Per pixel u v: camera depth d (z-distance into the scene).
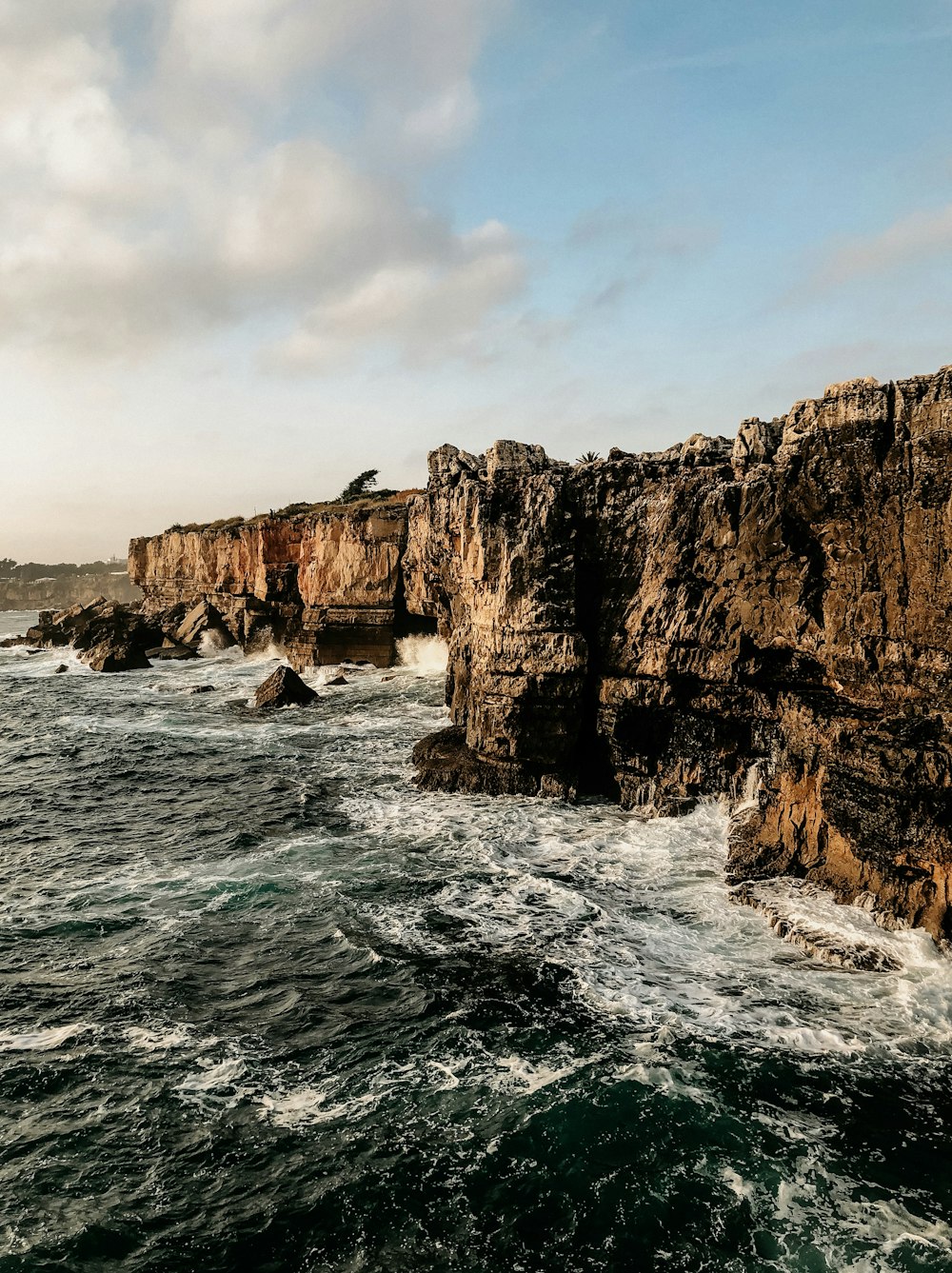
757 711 25.08
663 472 27.83
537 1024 15.66
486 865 23.34
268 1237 11.09
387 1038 15.37
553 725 28.80
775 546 22.84
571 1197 11.68
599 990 16.73
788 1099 13.51
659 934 18.98
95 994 16.97
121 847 25.95
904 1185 11.78
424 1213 11.46
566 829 26.00
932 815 17.53
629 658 27.97
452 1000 16.53
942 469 17.94
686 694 26.78
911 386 19.03
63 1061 14.73
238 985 17.31
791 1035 15.06
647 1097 13.58
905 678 19.05
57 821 28.83
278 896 21.70
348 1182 11.98
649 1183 11.89
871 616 19.91
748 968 17.34
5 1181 11.98
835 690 21.58
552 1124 13.05
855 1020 15.45
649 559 27.33
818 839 20.97
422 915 20.33
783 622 23.02
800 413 22.41
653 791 27.55
